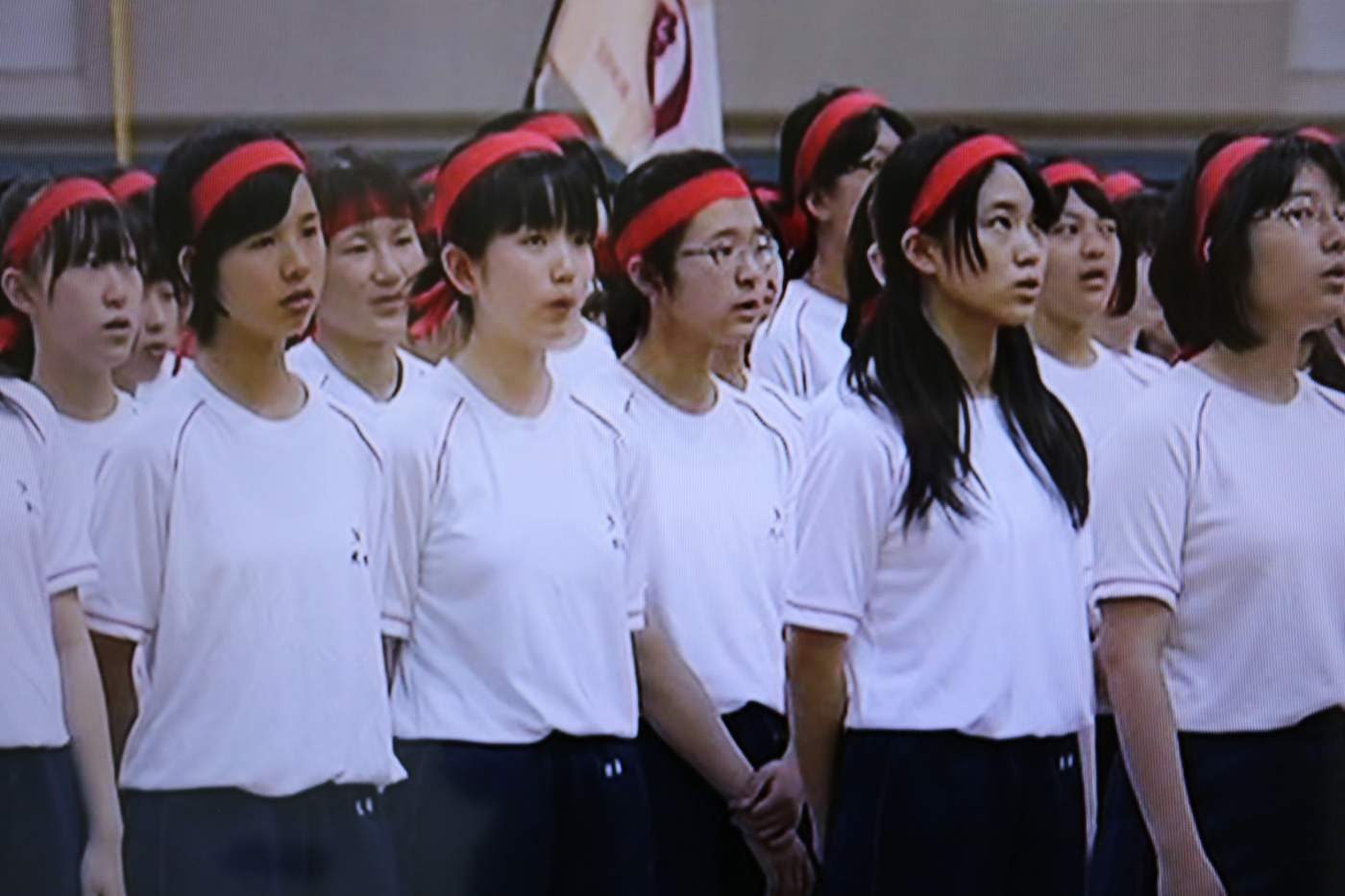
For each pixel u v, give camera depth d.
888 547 9.63
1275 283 10.07
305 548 9.52
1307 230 10.09
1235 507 9.92
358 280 9.62
